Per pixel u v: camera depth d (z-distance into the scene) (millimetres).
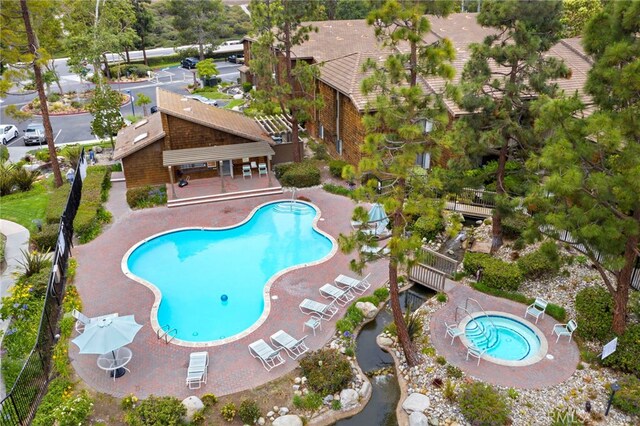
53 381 16547
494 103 20500
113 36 59812
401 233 16344
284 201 30672
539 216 17172
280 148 34938
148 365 17547
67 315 19469
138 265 24375
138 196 30031
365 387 16734
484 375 16859
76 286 22203
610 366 16891
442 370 17203
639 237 15875
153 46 89812
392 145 16953
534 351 18203
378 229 24953
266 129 36406
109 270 23484
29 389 15688
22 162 36406
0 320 19969
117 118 38281
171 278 23375
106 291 21844
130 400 15594
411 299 21812
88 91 59344
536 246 23766
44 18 38375
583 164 15648
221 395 16219
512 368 17141
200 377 16344
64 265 23219
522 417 15109
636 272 19953
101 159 37844
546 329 18984
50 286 19719
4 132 43875
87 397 15781
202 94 58688
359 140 31656
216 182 32656
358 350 18922
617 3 13844
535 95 24984
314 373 16641
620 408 15305
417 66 15914
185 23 74312
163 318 20453
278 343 18375
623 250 15562
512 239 24734
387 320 20516
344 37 43031
